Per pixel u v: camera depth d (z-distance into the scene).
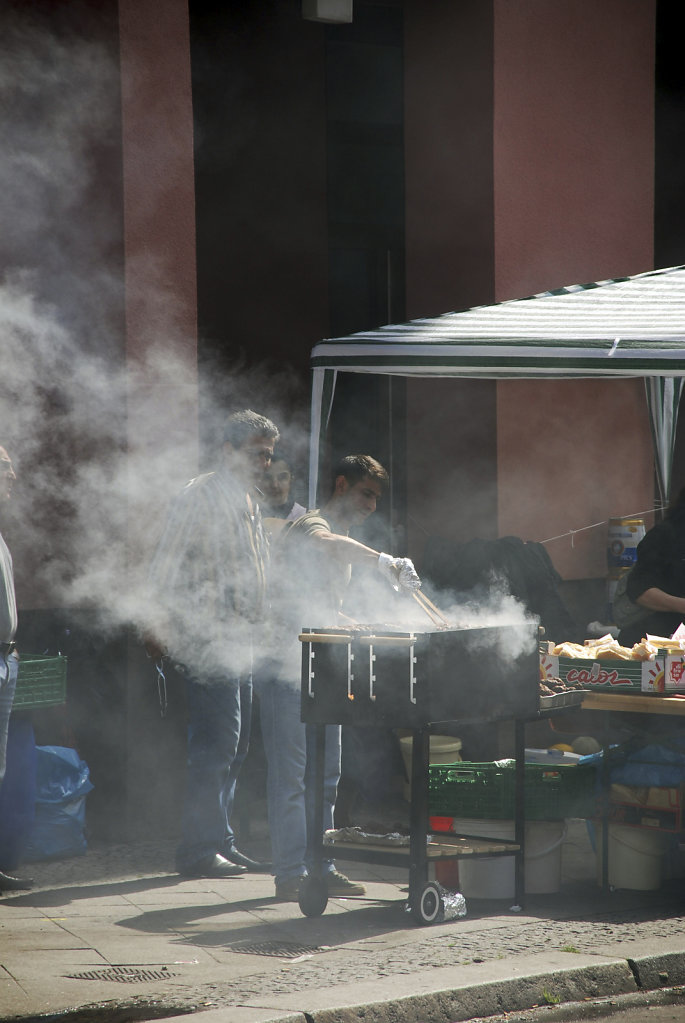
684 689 11.41
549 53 16.80
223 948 9.94
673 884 11.92
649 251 17.78
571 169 17.03
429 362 11.24
